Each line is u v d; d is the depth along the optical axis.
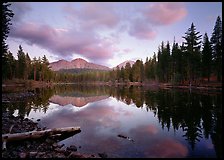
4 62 39.25
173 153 9.60
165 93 41.28
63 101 34.78
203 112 19.39
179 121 16.23
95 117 19.53
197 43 59.62
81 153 9.71
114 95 46.34
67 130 13.35
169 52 85.75
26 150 9.76
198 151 9.81
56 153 9.48
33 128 14.08
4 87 59.44
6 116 17.30
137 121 17.06
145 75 112.62
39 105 28.52
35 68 104.00
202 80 58.41
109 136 12.73
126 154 9.53
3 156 8.61
